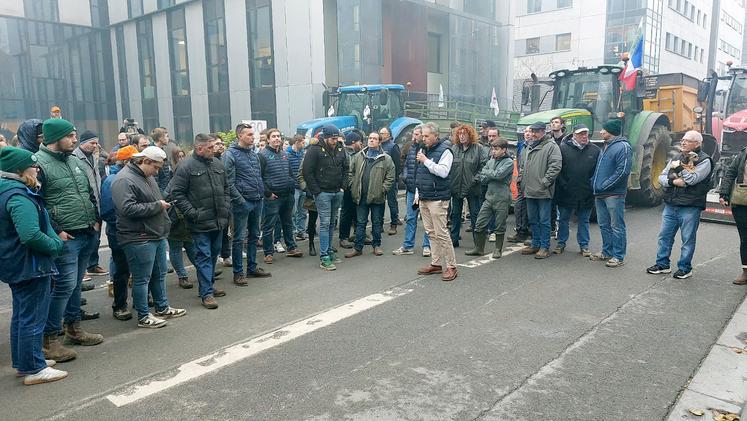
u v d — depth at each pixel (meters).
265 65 21.27
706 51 51.34
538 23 44.53
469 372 4.00
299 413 3.46
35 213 3.80
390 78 24.33
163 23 26.03
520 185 7.61
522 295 5.76
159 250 5.17
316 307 5.49
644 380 3.87
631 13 39.66
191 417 3.44
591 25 41.69
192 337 4.79
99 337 4.71
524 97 12.18
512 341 4.56
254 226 6.62
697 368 4.06
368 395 3.68
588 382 3.84
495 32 30.45
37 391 3.83
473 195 8.09
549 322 4.98
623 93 10.77
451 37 27.66
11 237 3.78
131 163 4.89
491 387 3.78
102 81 29.41
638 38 10.78
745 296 5.67
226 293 6.04
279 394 3.71
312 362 4.20
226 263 7.38
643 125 10.88
